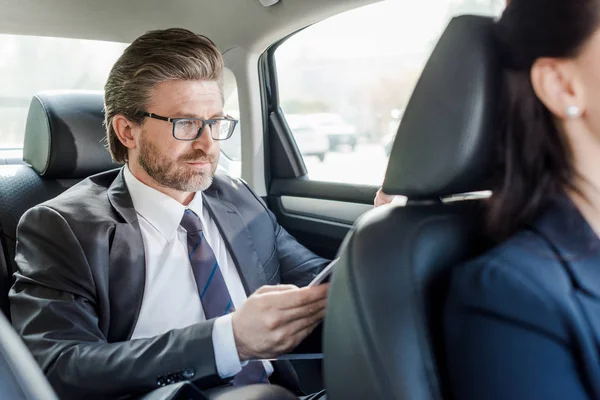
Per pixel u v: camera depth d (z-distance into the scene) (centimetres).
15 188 162
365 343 67
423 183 72
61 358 113
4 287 148
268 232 166
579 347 56
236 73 221
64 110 168
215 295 138
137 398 106
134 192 144
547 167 64
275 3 186
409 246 70
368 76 186
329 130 204
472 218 78
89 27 204
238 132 232
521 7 63
